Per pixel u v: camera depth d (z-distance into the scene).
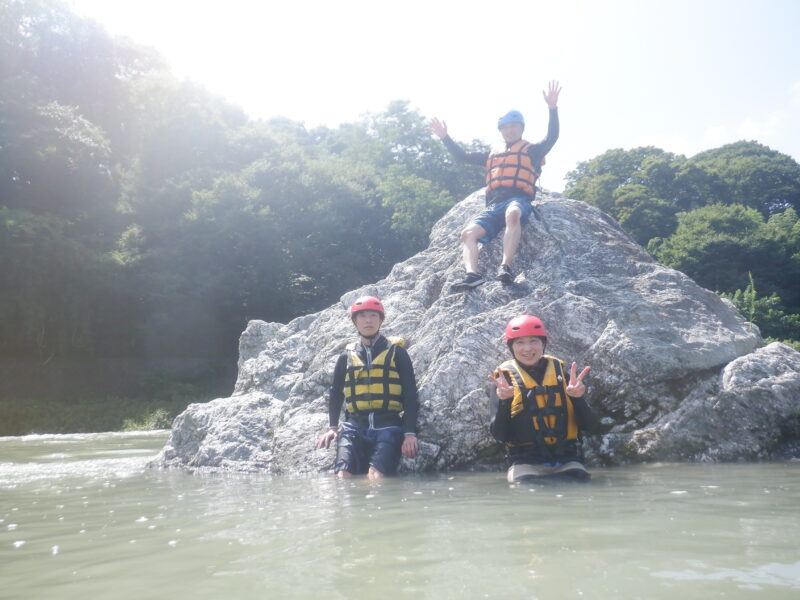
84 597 1.79
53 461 6.99
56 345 27.97
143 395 27.62
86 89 33.38
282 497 3.60
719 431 4.80
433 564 1.93
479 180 50.47
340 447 4.80
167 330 29.72
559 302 5.50
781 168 59.56
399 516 2.80
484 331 5.33
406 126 51.59
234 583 1.82
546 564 1.88
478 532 2.38
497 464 4.92
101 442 10.99
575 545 2.11
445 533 2.38
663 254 45.31
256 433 5.73
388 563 1.96
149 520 3.01
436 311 5.93
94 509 3.47
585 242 6.39
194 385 28.52
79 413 23.59
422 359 5.56
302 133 57.84
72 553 2.37
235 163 33.53
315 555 2.10
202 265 29.89
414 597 1.62
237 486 4.26
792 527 2.31
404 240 37.78
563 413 4.17
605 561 1.89
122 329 29.45
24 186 28.28
